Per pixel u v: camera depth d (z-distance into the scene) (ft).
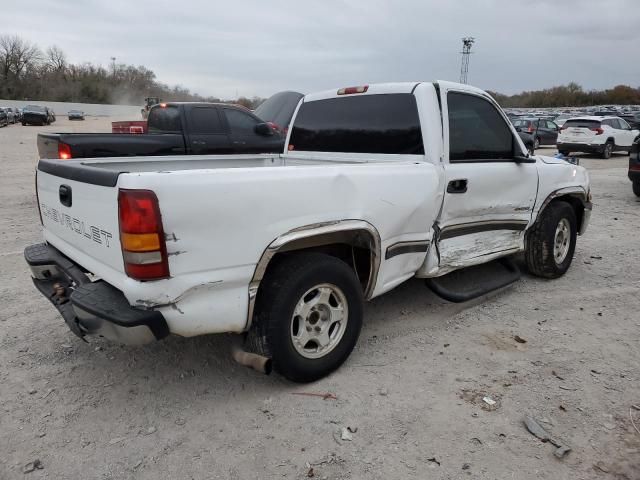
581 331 13.11
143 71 323.37
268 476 8.09
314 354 10.50
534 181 15.42
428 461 8.37
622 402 9.93
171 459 8.48
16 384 10.64
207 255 8.68
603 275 17.62
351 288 10.78
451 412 9.64
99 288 9.02
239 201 8.87
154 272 8.20
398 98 13.02
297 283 9.79
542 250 16.37
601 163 60.49
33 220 25.89
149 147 26.66
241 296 9.26
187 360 11.68
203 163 14.79
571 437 8.91
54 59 304.50
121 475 8.13
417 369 11.21
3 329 13.17
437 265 13.09
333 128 14.60
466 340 12.59
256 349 9.93
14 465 8.30
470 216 13.73
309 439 8.95
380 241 11.23
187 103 28.94
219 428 9.27
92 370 11.23
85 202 9.36
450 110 13.00
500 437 8.93
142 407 9.89
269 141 31.68
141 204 7.98
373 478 8.02
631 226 25.55
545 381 10.68
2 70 273.54
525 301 15.14
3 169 47.96
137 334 8.30
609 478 7.98
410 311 14.32
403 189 11.49
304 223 9.75
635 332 13.06
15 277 17.06
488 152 14.11
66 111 248.93
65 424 9.36
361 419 9.46
